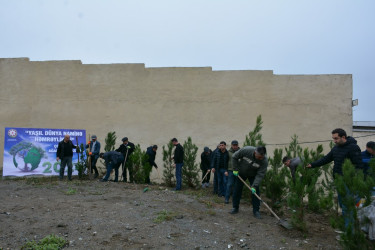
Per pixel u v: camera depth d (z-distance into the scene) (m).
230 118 13.91
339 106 13.34
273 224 6.39
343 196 4.57
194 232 5.67
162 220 6.16
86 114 14.61
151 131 14.28
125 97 14.54
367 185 4.42
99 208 6.86
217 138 13.90
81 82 14.77
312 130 13.38
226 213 7.02
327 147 13.20
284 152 13.33
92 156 11.67
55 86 14.82
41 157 12.15
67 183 10.13
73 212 6.47
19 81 14.94
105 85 14.67
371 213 4.67
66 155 10.92
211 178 13.28
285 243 5.39
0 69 15.05
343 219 4.57
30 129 12.16
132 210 6.77
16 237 5.10
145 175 10.84
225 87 14.07
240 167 6.82
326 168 7.91
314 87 13.55
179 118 14.20
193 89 14.24
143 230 5.61
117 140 14.38
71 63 14.87
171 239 5.30
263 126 13.63
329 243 5.45
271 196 7.34
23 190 8.98
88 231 5.45
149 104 14.42
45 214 6.31
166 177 11.31
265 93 13.79
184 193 9.35
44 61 14.98
